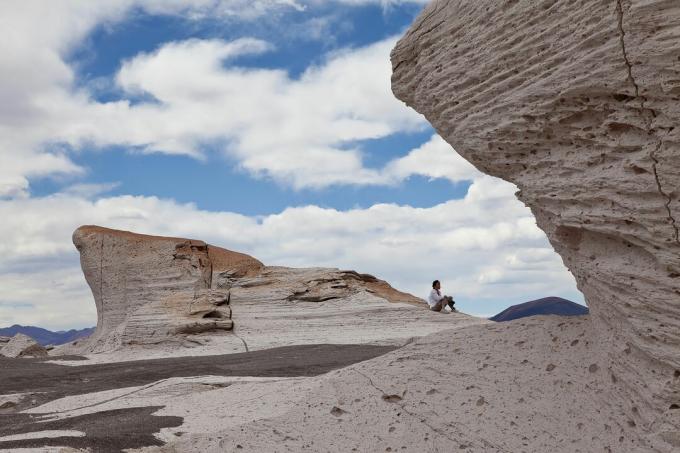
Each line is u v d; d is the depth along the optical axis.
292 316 23.52
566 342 7.25
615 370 6.18
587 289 6.46
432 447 6.95
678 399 5.38
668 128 5.27
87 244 26.09
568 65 5.91
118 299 25.42
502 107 6.72
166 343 22.00
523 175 6.81
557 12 6.02
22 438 7.99
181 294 24.22
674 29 5.01
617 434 5.96
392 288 27.05
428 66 7.66
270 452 7.41
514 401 6.98
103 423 8.99
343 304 24.08
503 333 8.02
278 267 26.91
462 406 7.26
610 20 5.43
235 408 9.34
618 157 5.78
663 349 5.42
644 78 5.27
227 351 20.48
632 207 5.56
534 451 6.37
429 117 7.91
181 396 10.88
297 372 13.36
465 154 7.42
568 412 6.53
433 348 8.39
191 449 7.59
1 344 29.75
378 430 7.41
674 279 5.34
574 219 6.16
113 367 16.39
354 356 15.83
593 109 5.86
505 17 6.59
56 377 14.80
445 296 23.34
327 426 7.70
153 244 25.81
